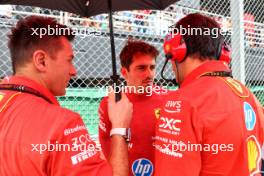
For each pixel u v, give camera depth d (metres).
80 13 2.19
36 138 1.06
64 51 1.24
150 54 2.10
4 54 3.99
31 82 1.19
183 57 1.34
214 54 1.35
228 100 1.26
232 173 1.23
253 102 1.37
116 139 1.40
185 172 1.20
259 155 1.35
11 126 1.10
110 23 1.89
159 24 5.61
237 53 3.51
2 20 4.23
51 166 1.06
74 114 1.13
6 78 1.25
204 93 1.24
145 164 1.95
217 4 6.10
